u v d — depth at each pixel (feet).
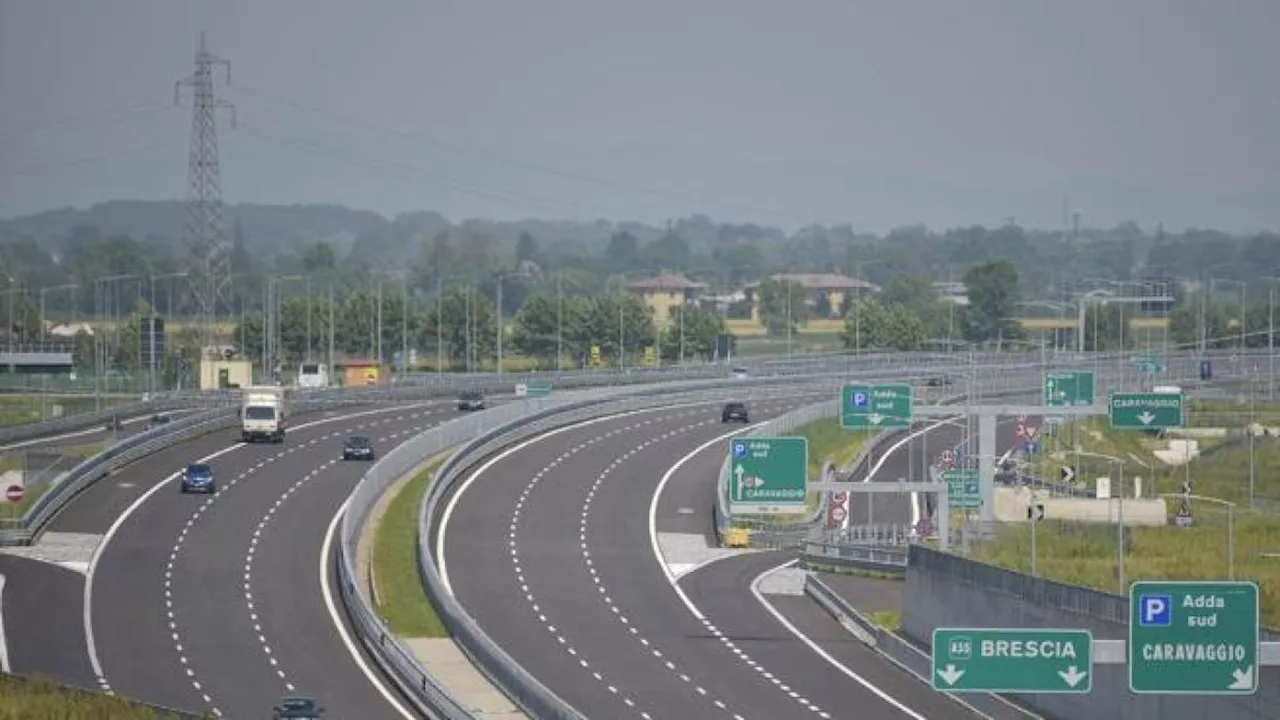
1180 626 456.86
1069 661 472.44
